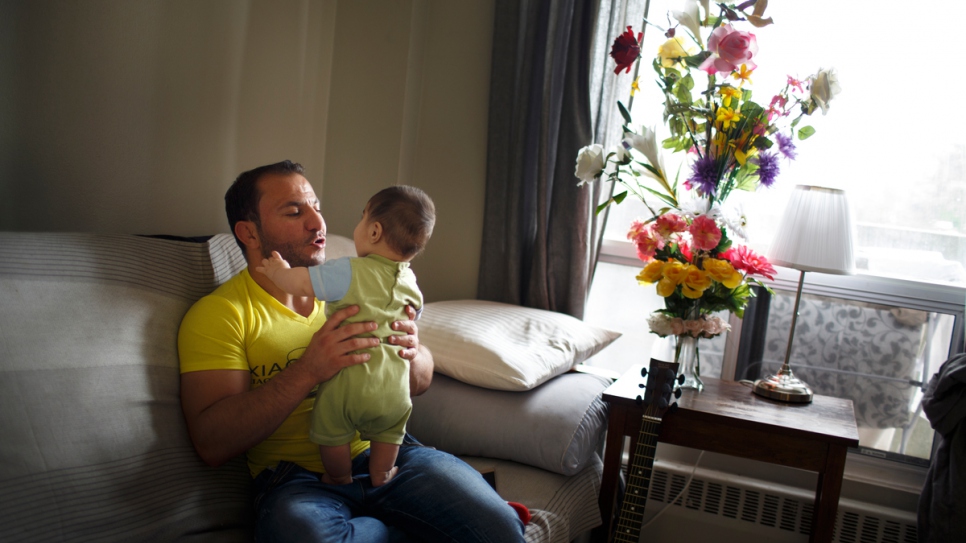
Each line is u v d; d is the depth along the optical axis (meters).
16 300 1.14
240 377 1.35
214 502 1.30
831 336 2.38
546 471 1.82
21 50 1.48
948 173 2.25
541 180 2.38
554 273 2.42
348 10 2.48
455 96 2.62
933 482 2.00
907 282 2.27
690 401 1.94
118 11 1.67
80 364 1.16
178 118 1.87
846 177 2.33
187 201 1.93
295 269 1.33
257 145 2.18
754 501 2.29
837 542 2.23
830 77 1.85
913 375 2.30
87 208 1.66
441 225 2.67
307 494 1.31
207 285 1.50
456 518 1.36
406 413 1.42
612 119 2.37
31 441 1.06
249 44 2.09
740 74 1.86
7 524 1.00
